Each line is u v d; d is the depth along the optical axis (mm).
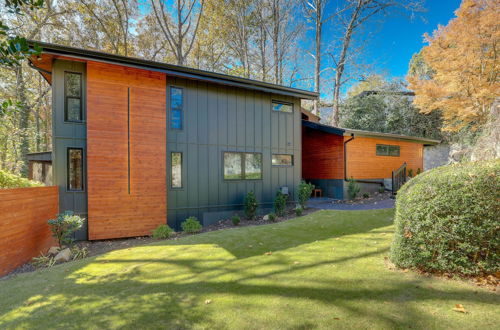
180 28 15781
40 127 18984
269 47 20531
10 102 2902
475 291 2809
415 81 14289
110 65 6820
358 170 11984
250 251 4805
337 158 11828
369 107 19781
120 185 6863
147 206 7172
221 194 8539
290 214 8820
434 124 18719
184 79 8008
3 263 4215
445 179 3252
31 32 13586
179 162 7871
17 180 5891
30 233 5055
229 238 5859
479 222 3051
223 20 17578
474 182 3078
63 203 6422
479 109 12430
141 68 6992
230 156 8773
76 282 3637
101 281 3646
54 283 3645
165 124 7516
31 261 4965
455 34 12102
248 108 9180
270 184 9617
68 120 6570
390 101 19922
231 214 8719
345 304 2680
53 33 15398
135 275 3828
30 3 2545
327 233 5871
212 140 8414
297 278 3414
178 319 2537
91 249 5891
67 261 5051
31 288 3510
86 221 6594
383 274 3393
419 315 2416
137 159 7082
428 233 3283
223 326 2387
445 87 13023
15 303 3055
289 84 21641
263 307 2695
